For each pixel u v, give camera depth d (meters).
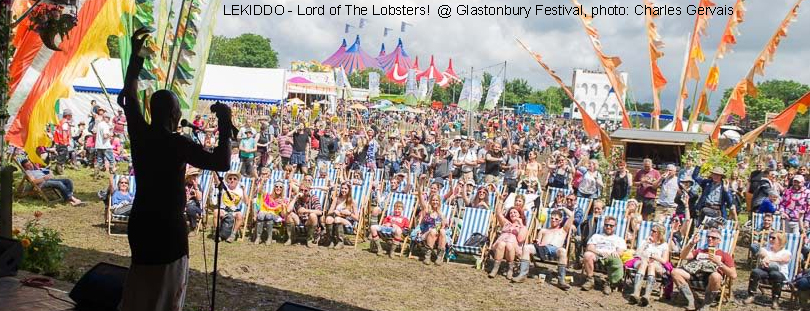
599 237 10.44
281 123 32.66
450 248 11.50
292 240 12.21
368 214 13.30
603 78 42.22
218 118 4.03
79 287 5.79
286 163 21.20
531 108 92.25
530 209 12.84
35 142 13.50
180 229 4.14
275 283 9.43
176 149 4.02
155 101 4.09
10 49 9.05
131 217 4.11
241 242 12.15
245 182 13.46
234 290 8.76
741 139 21.97
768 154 34.38
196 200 12.45
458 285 10.12
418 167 18.34
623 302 9.80
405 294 9.39
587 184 15.82
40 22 8.54
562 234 10.74
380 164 20.80
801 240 10.18
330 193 12.96
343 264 10.98
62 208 14.13
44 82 13.20
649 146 21.31
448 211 12.04
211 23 14.76
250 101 31.53
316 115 46.47
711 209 13.47
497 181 16.36
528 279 10.77
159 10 13.38
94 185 17.69
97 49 13.55
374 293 9.32
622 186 15.20
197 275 9.41
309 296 8.87
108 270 5.84
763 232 11.97
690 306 9.55
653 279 9.75
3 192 7.62
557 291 10.16
